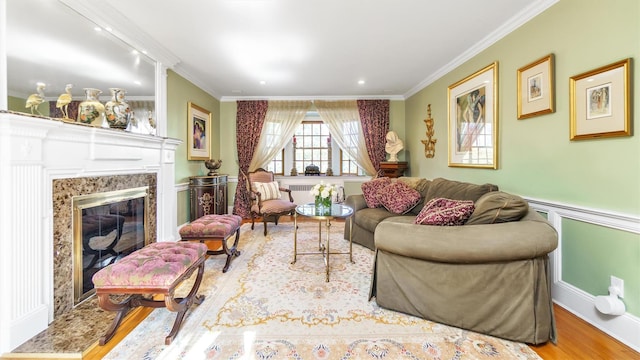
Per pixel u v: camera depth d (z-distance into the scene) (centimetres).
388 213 321
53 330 166
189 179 394
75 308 192
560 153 198
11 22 162
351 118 511
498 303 159
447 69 353
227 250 265
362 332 167
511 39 246
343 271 262
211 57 321
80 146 196
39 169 163
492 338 160
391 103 515
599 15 169
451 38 273
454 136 341
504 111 257
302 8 219
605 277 169
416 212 326
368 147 508
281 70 366
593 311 174
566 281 195
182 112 378
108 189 225
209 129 464
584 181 181
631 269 155
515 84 242
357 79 407
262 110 507
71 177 189
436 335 163
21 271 153
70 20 200
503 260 154
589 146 177
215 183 416
